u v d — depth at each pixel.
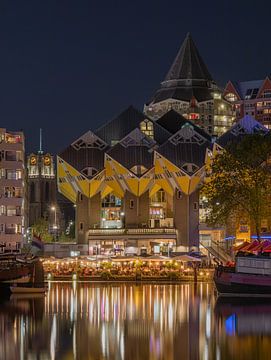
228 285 105.00
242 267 104.81
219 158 127.88
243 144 127.62
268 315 84.94
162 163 199.25
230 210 126.69
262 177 125.06
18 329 74.62
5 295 110.25
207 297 107.38
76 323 79.12
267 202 125.38
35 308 92.62
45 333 72.19
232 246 169.75
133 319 82.31
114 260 152.38
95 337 70.00
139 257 154.38
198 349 63.88
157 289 124.56
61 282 145.38
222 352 62.50
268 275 102.75
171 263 150.88
